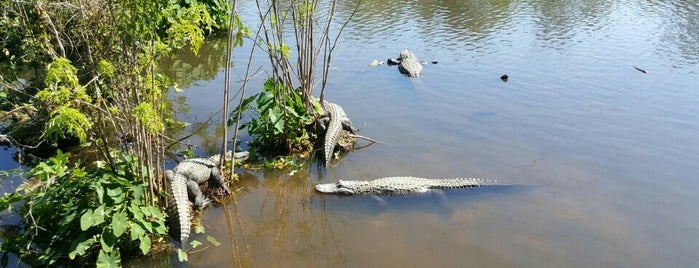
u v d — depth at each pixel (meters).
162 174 7.06
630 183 7.79
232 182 8.04
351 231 6.92
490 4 20.84
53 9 6.39
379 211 7.34
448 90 11.95
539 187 7.75
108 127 8.66
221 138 9.65
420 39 16.27
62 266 5.96
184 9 7.24
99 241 5.99
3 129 9.08
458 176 8.18
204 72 13.59
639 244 6.38
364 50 15.27
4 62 12.30
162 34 8.02
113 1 5.73
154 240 6.39
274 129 8.88
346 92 12.05
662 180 7.86
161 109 6.73
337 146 9.20
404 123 10.27
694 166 8.23
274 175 8.42
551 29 16.83
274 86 8.74
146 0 5.67
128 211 6.11
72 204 6.00
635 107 10.56
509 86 12.01
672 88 11.49
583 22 17.58
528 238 6.57
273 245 6.65
